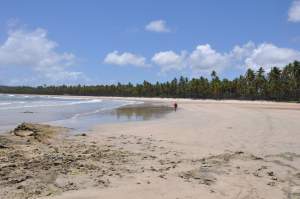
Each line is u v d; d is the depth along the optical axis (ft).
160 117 137.49
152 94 624.18
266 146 60.59
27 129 74.69
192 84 538.88
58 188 33.55
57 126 92.68
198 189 34.60
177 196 32.35
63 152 51.83
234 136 73.26
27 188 33.27
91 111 181.16
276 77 424.87
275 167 44.70
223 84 492.54
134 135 76.79
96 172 39.58
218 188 35.19
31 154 49.03
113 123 110.01
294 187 36.27
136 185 35.09
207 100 456.04
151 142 66.08
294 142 64.90
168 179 37.63
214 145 62.18
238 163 46.37
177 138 71.41
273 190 35.12
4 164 41.93
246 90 460.14
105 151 53.98
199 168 43.09
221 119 119.96
